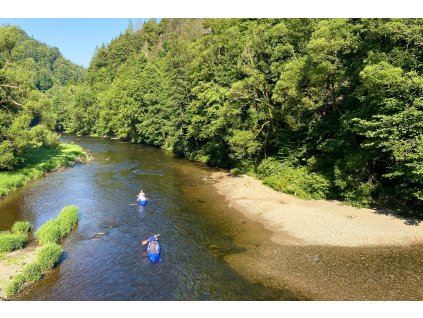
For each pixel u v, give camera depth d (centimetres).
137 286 1842
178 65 5972
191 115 5431
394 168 2538
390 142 2378
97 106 10481
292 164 3812
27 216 2950
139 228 2647
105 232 2580
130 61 12962
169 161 5528
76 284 1870
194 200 3334
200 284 1845
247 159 4391
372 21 2556
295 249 2194
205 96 4750
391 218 2536
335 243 2230
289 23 3650
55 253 2072
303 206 2952
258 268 1992
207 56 4944
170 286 1836
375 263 1959
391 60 2523
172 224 2717
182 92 5822
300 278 1855
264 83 3894
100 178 4312
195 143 5809
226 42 4825
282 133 3956
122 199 3394
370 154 2769
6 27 4503
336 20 2769
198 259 2131
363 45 2809
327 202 3031
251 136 3919
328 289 1736
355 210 2759
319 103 3106
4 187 3697
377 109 2611
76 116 10731
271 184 3631
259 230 2541
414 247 2116
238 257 2138
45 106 4650
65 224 2589
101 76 14425
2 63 4703
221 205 3153
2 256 2167
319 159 3434
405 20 2434
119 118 8588
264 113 4025
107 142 8450
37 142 4603
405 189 2552
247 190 3594
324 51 2769
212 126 4612
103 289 1817
